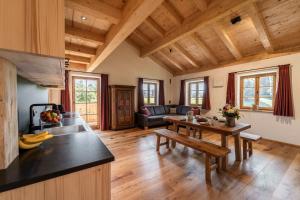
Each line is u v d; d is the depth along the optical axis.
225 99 5.07
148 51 5.45
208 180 2.13
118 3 1.74
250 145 3.04
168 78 7.11
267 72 4.16
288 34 3.40
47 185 0.67
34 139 0.98
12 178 0.61
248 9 3.05
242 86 4.73
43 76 1.30
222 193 1.88
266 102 4.20
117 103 5.19
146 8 1.45
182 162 2.73
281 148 3.45
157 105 6.62
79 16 1.95
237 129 2.60
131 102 5.53
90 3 1.64
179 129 5.33
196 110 5.45
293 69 3.60
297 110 3.56
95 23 2.09
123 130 5.22
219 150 2.17
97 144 1.09
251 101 4.52
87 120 5.21
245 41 4.02
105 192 0.84
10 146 0.74
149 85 6.63
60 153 0.90
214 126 2.84
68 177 0.72
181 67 6.45
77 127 2.01
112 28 2.12
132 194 1.86
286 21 3.13
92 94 5.28
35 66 0.86
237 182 2.11
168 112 6.66
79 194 0.75
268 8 2.97
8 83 0.71
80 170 0.75
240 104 4.75
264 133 4.13
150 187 2.00
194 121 3.39
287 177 2.23
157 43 4.91
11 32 0.56
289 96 3.61
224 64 5.05
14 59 0.69
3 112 0.67
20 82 1.44
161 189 1.96
